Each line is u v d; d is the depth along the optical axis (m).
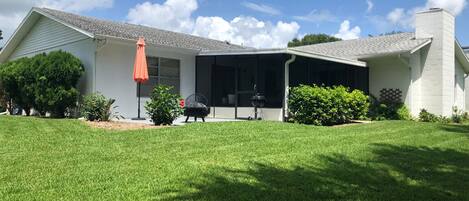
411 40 18.97
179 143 8.70
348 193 5.38
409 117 18.16
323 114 13.41
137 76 13.52
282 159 7.41
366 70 19.52
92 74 14.13
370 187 5.74
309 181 5.92
